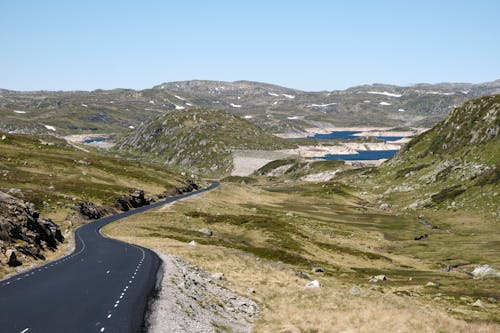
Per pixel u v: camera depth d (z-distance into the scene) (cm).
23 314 2928
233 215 14450
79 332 2570
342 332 3338
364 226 17175
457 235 15375
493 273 9662
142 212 13588
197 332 2916
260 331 3444
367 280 8550
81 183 15262
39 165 17725
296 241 11731
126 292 3575
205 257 6544
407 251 13200
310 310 4088
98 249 6669
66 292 3581
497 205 17950
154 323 2814
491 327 3519
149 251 6294
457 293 7531
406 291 7412
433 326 3406
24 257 5212
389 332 3256
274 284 5662
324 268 9506
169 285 3934
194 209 15325
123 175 19575
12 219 6025
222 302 4094
